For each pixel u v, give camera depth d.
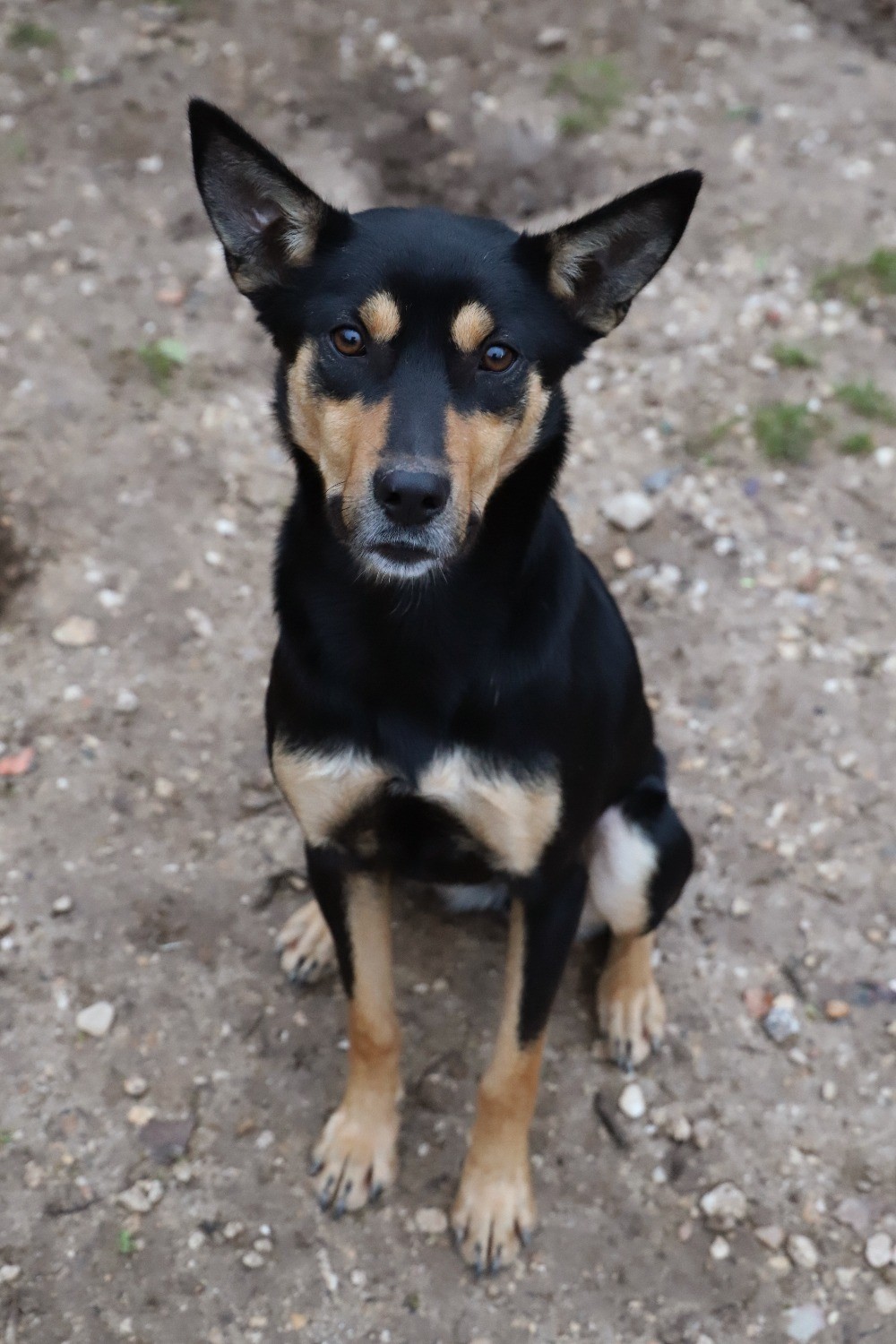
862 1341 1.11
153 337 1.64
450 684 1.05
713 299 1.73
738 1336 1.11
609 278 1.05
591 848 1.18
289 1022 1.23
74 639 1.41
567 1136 1.19
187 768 1.35
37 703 1.37
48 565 1.46
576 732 1.07
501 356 1.02
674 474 1.56
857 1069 1.22
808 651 1.44
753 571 1.49
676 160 1.92
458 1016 1.24
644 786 1.19
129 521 1.49
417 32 2.14
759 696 1.41
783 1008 1.24
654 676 1.42
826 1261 1.14
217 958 1.25
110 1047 1.21
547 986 1.10
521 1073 1.10
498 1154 1.13
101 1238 1.13
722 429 1.58
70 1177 1.15
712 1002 1.25
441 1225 1.15
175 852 1.30
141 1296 1.11
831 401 1.61
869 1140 1.19
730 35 2.16
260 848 1.31
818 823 1.34
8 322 1.64
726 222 1.82
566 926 1.10
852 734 1.39
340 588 1.05
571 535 1.12
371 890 1.13
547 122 1.98
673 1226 1.15
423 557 1.00
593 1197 1.16
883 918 1.29
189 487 1.52
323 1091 1.20
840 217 1.84
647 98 2.04
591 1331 1.11
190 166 1.87
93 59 2.03
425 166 1.89
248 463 1.55
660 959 1.27
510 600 1.05
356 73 2.05
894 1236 1.14
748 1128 1.19
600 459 1.57
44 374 1.59
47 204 1.80
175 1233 1.13
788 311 1.71
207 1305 1.11
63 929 1.26
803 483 1.55
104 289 1.69
